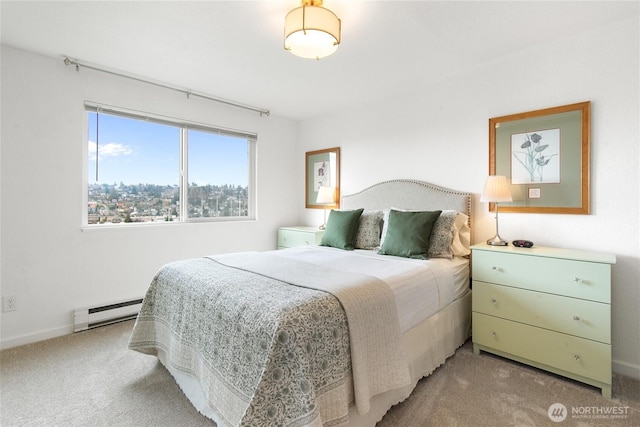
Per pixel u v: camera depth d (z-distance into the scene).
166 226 3.11
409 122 3.11
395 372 1.47
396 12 1.83
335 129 3.84
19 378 1.88
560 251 2.03
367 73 2.69
